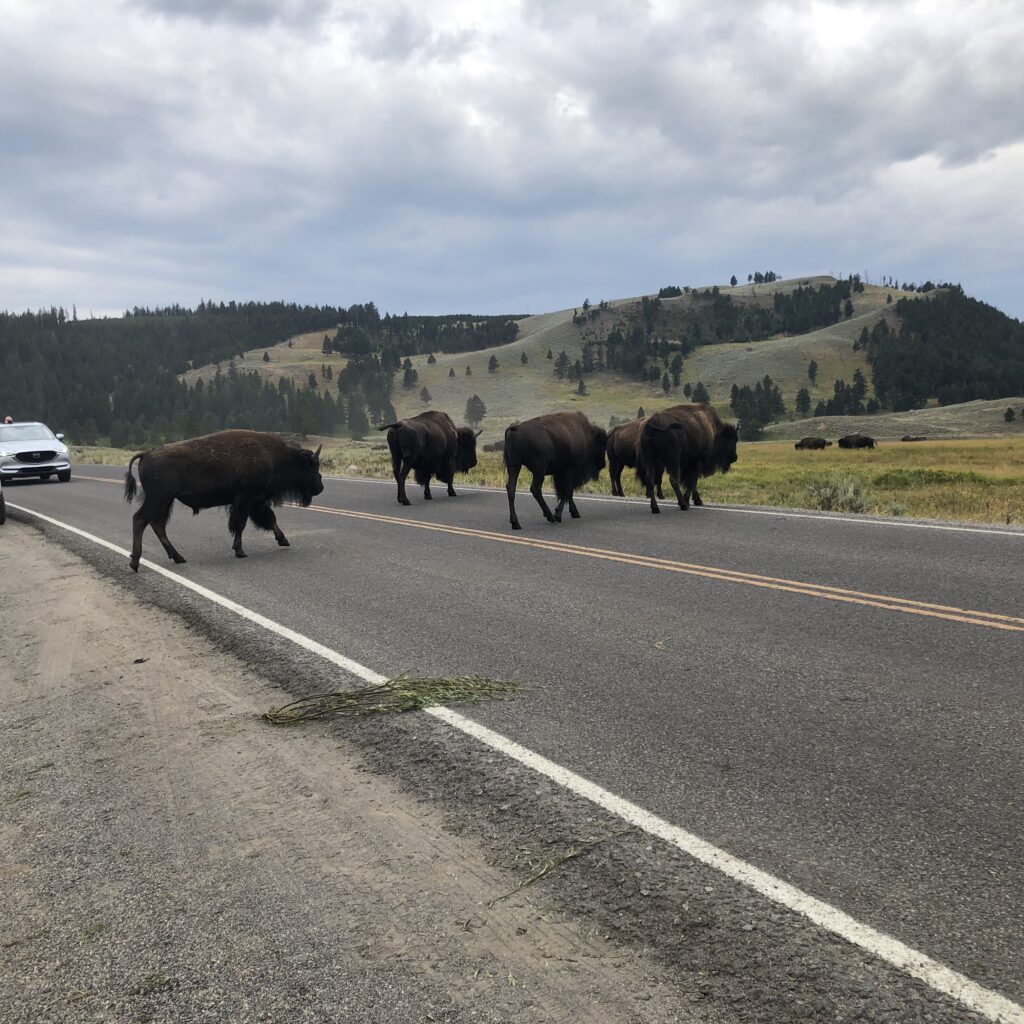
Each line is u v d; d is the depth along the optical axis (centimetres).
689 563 765
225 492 927
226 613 673
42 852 315
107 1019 219
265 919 258
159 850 309
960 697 397
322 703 452
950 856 264
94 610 730
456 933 243
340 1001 218
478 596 680
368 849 296
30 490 2103
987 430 13000
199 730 430
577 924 243
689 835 286
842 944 225
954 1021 195
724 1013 203
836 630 522
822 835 281
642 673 462
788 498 1698
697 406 1218
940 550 766
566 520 1116
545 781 336
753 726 378
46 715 478
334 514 1330
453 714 418
